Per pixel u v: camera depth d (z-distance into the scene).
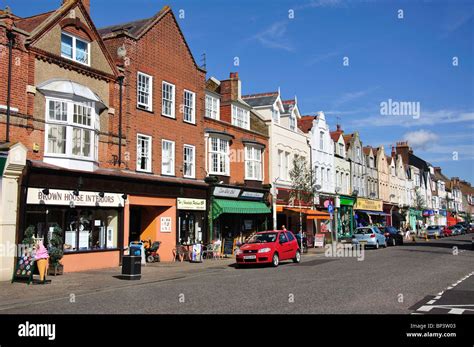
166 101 24.38
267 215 33.03
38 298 12.02
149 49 23.11
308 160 39.56
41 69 17.44
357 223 51.03
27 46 16.89
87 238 19.06
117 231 20.42
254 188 30.69
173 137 24.45
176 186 23.94
